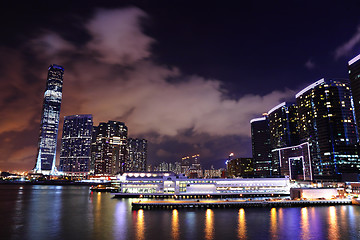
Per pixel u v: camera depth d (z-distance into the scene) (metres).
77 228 102.62
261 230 98.06
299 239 87.00
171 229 99.69
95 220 118.69
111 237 89.25
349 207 155.38
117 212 139.88
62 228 102.94
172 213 134.62
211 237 89.12
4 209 159.38
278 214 131.00
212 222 111.88
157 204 152.25
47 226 106.69
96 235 92.00
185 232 95.12
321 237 89.19
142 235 91.50
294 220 115.75
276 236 90.44
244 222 111.69
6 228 103.56
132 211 142.25
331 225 105.94
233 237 89.12
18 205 179.88
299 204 163.12
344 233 93.94
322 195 182.38
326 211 140.50
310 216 125.38
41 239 87.69
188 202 154.50
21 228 103.50
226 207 153.38
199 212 137.12
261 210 143.75
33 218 125.94
